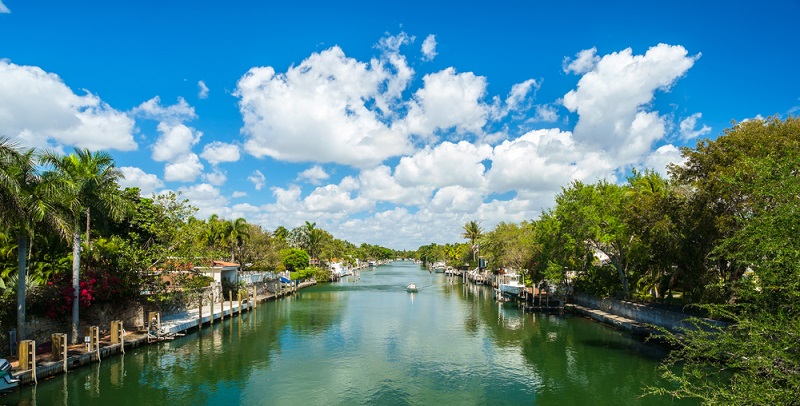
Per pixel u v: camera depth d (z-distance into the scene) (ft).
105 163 107.86
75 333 97.81
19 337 83.76
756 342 40.22
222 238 231.91
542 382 89.66
